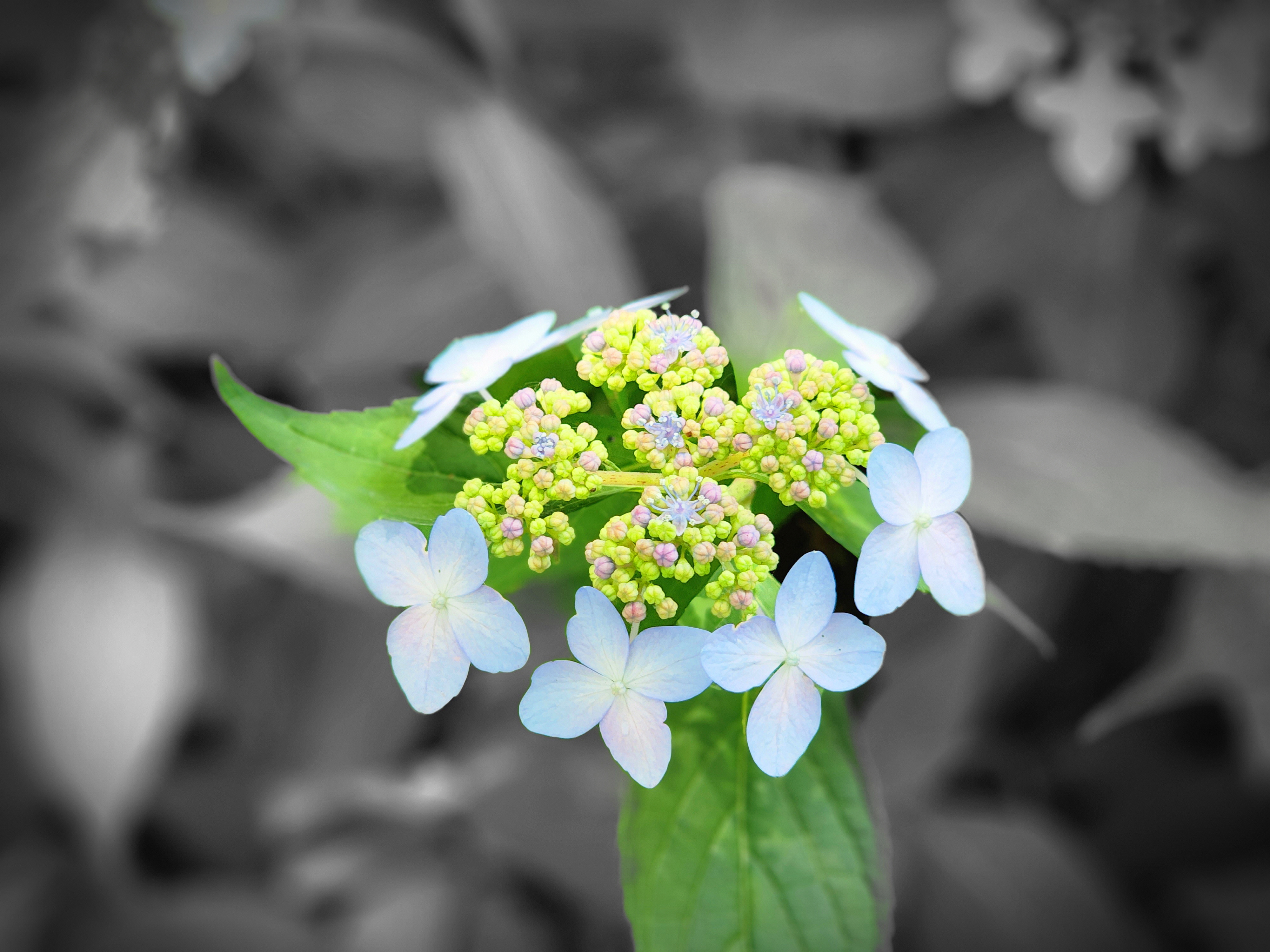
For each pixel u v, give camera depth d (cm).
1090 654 52
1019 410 38
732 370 30
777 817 28
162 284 53
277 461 59
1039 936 49
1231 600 41
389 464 29
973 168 48
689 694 26
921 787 50
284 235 56
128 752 52
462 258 51
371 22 47
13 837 57
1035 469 37
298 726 55
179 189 53
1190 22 42
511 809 50
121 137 51
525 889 55
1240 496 37
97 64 52
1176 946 53
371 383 51
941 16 45
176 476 58
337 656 56
